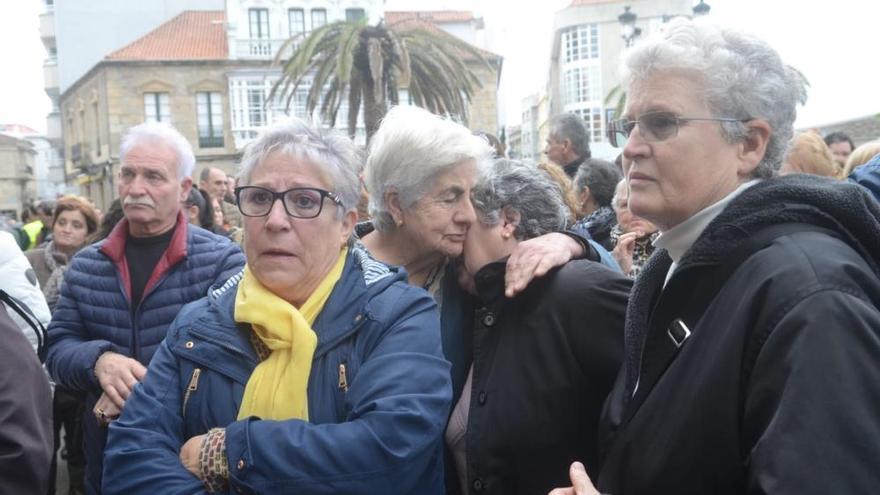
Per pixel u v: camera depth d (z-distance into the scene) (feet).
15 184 159.12
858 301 3.75
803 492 3.48
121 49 109.70
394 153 6.87
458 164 6.77
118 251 9.34
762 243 4.32
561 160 21.07
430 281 7.44
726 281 4.45
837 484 3.45
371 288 6.05
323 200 5.90
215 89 109.70
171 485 5.31
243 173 6.05
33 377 5.88
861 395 3.56
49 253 17.95
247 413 5.64
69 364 8.50
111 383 8.01
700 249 4.59
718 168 4.74
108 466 5.64
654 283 5.42
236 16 109.60
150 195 9.25
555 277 6.55
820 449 3.51
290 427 5.27
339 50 49.65
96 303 9.16
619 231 13.97
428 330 5.98
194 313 6.25
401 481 5.28
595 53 141.69
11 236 9.32
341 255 6.33
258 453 5.14
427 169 6.70
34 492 5.64
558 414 6.34
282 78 54.65
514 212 7.00
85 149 120.78
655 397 4.52
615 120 5.50
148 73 107.45
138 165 9.26
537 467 6.41
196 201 16.65
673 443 4.29
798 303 3.82
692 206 4.81
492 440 6.45
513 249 7.00
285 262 5.84
